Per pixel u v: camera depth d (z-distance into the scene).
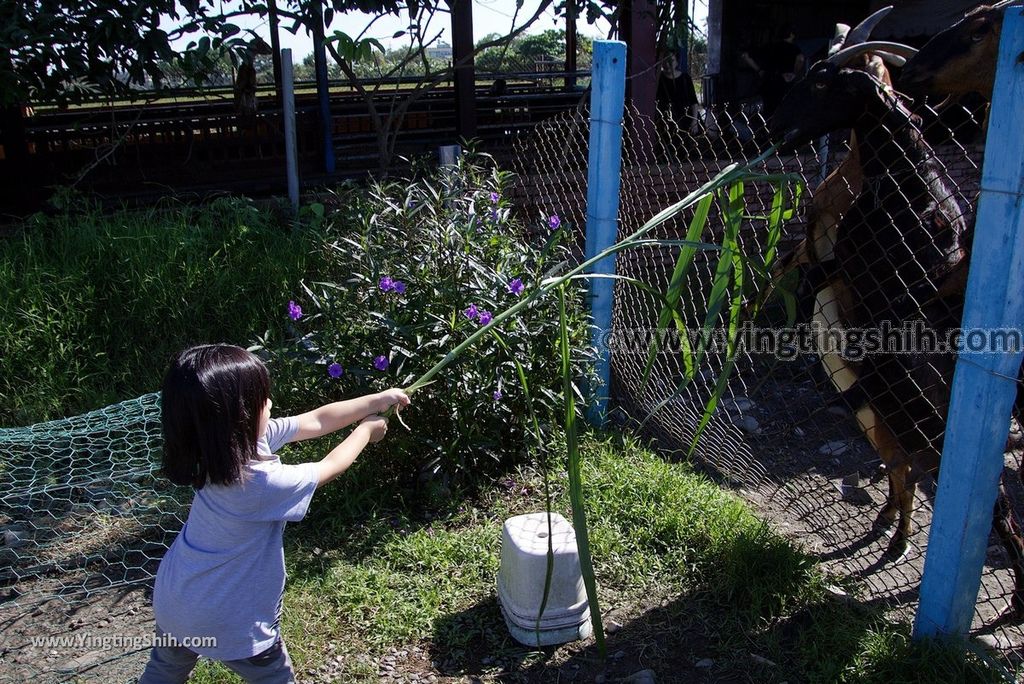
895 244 3.02
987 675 2.60
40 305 5.14
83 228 5.65
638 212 5.91
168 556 2.26
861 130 3.19
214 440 2.06
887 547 3.67
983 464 2.47
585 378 4.54
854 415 3.43
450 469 4.04
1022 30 2.15
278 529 2.28
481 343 3.92
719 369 5.59
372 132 8.28
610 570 3.44
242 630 2.21
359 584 3.35
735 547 3.39
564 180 6.28
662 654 2.99
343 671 2.91
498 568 3.43
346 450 2.39
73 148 6.74
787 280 3.56
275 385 4.18
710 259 6.19
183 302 5.33
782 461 4.55
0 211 6.55
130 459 4.22
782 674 2.86
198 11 5.64
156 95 6.16
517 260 4.27
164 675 2.36
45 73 5.59
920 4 9.28
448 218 4.32
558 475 4.15
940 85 2.85
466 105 7.41
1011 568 3.17
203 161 7.26
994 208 2.30
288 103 6.41
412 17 6.48
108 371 5.07
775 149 2.69
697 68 10.78
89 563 3.65
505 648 3.02
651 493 3.90
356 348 3.97
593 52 4.25
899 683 2.66
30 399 4.86
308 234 5.75
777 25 9.52
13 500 4.07
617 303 4.78
